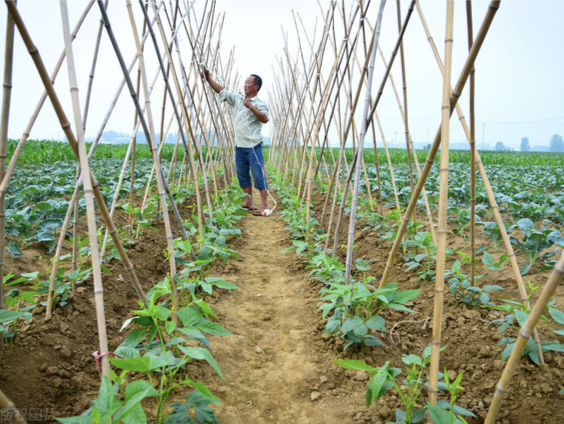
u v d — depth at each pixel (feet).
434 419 3.90
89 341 7.02
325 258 9.18
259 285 11.28
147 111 7.04
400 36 6.16
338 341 7.29
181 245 8.26
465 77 4.30
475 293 8.37
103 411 3.39
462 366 6.56
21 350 6.09
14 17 3.74
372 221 14.98
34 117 6.29
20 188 17.79
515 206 14.23
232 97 20.81
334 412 5.65
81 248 9.46
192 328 5.17
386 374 4.58
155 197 16.30
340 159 10.77
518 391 5.68
